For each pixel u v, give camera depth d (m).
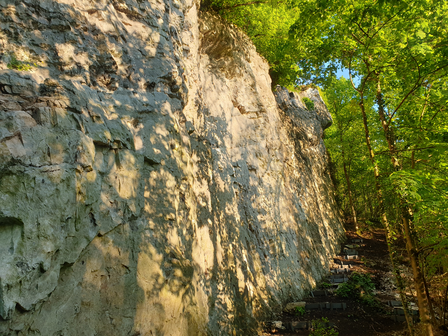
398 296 12.78
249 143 13.00
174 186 6.66
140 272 5.31
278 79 18.14
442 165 7.61
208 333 6.77
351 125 26.02
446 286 8.41
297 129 22.08
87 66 5.37
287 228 14.29
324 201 22.98
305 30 8.46
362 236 24.30
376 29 7.72
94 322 4.42
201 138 9.54
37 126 4.08
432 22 7.03
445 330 8.27
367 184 25.30
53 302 3.97
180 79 7.38
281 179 14.88
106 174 5.17
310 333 9.34
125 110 5.82
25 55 4.63
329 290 13.69
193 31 9.41
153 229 5.87
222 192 10.15
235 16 13.27
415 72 7.46
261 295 10.38
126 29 6.44
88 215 4.65
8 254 3.48
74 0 5.43
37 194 3.84
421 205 6.62
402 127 8.16
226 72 12.80
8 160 3.65
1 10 4.49
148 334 5.08
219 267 8.58
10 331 3.39
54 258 4.00
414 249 7.31
